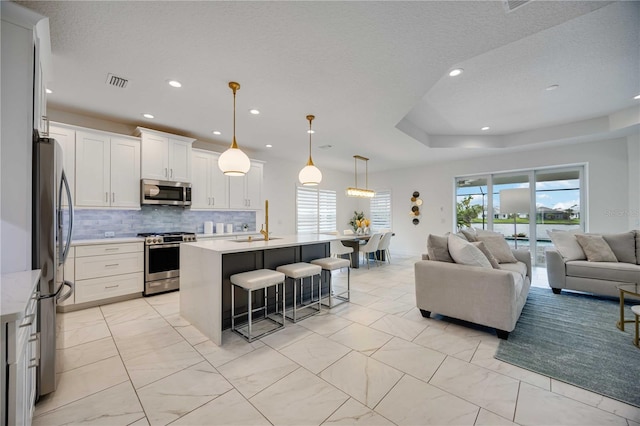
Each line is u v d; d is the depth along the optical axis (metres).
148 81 2.73
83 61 2.37
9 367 0.96
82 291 3.24
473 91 3.54
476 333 2.59
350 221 8.66
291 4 1.74
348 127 4.14
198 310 2.67
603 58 2.78
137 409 1.58
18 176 1.58
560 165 5.38
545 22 1.91
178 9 1.77
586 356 2.14
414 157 6.32
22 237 1.58
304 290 3.61
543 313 3.08
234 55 2.29
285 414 1.54
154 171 4.01
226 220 5.34
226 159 2.79
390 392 1.73
